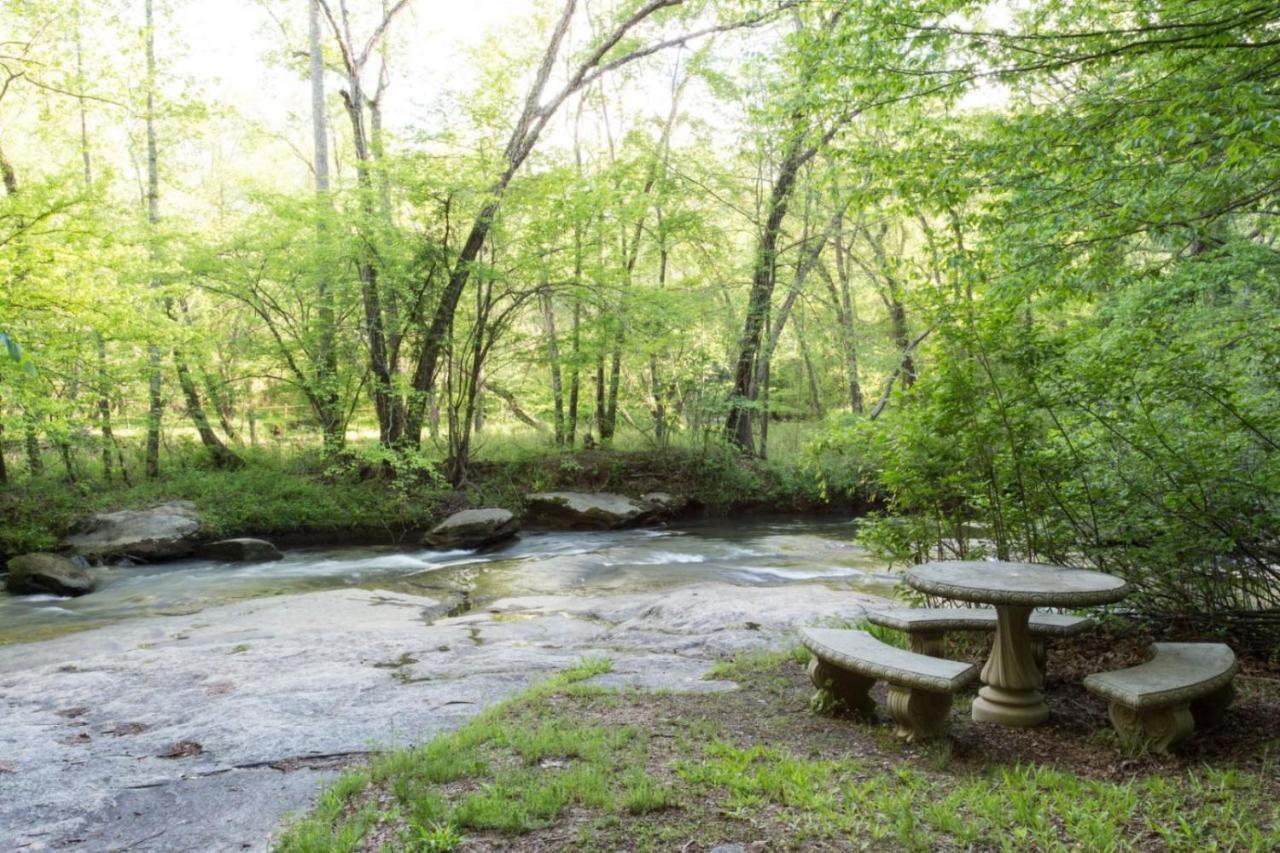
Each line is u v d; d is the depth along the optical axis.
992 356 5.93
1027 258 6.14
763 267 21.45
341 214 17.33
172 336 15.20
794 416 29.20
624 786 3.65
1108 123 5.51
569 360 20.02
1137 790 3.64
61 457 18.45
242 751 4.45
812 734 4.48
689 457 21.61
